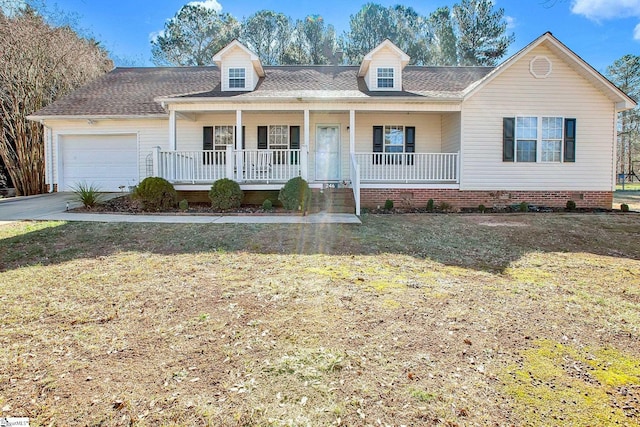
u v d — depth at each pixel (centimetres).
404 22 3769
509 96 1280
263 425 229
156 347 319
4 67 1627
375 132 1459
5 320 369
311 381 271
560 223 969
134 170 1479
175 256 618
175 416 236
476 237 792
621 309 407
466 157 1288
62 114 1420
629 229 895
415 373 282
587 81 1286
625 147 4053
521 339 337
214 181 1195
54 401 248
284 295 439
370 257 625
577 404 247
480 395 256
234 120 1462
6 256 611
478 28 3291
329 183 1362
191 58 3625
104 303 415
